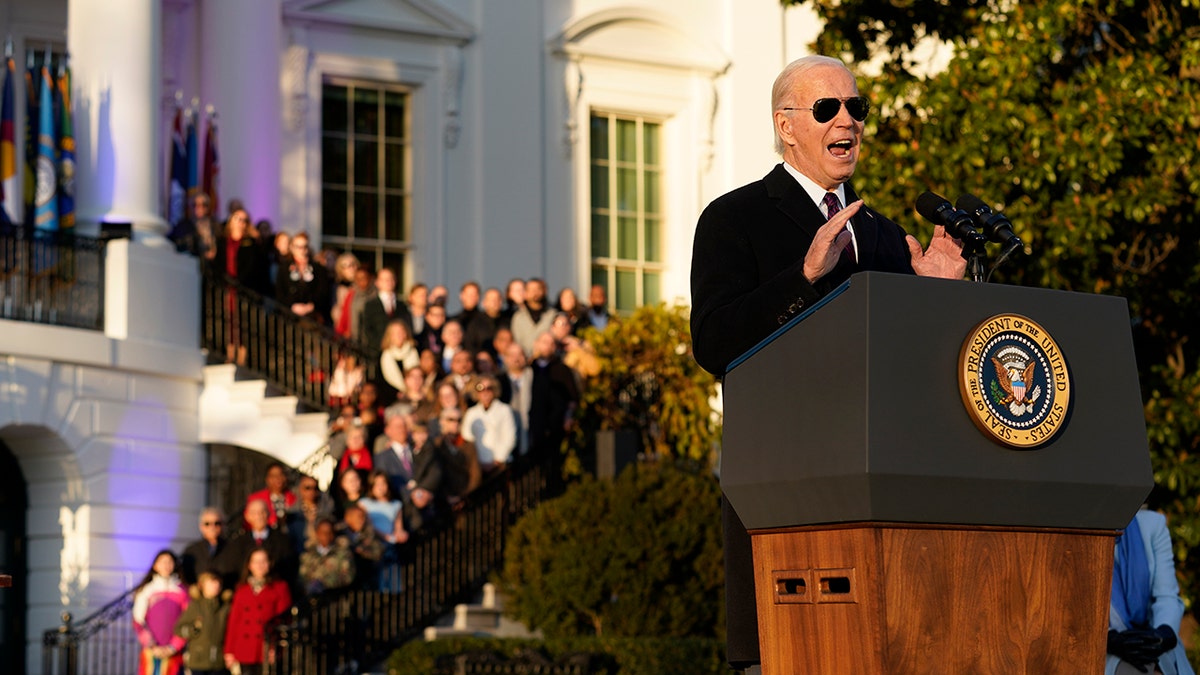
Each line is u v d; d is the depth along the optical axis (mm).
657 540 19953
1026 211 18984
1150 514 10102
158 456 24812
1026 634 4285
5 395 22719
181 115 28016
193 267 25969
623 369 24031
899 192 19562
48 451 23781
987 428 4191
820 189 5285
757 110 35812
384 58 32344
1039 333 4297
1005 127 18875
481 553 21984
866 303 4168
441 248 32656
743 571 5113
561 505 20562
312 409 25375
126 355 24281
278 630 19656
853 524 4219
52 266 23875
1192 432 19344
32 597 23984
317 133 31484
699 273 5223
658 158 35156
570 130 33875
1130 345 4461
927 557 4211
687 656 19203
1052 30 19188
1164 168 19000
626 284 34594
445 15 32875
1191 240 20156
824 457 4234
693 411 24125
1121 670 9422
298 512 21969
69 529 23812
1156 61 19266
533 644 19562
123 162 25625
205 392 25516
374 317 25312
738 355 4879
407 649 19500
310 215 31312
